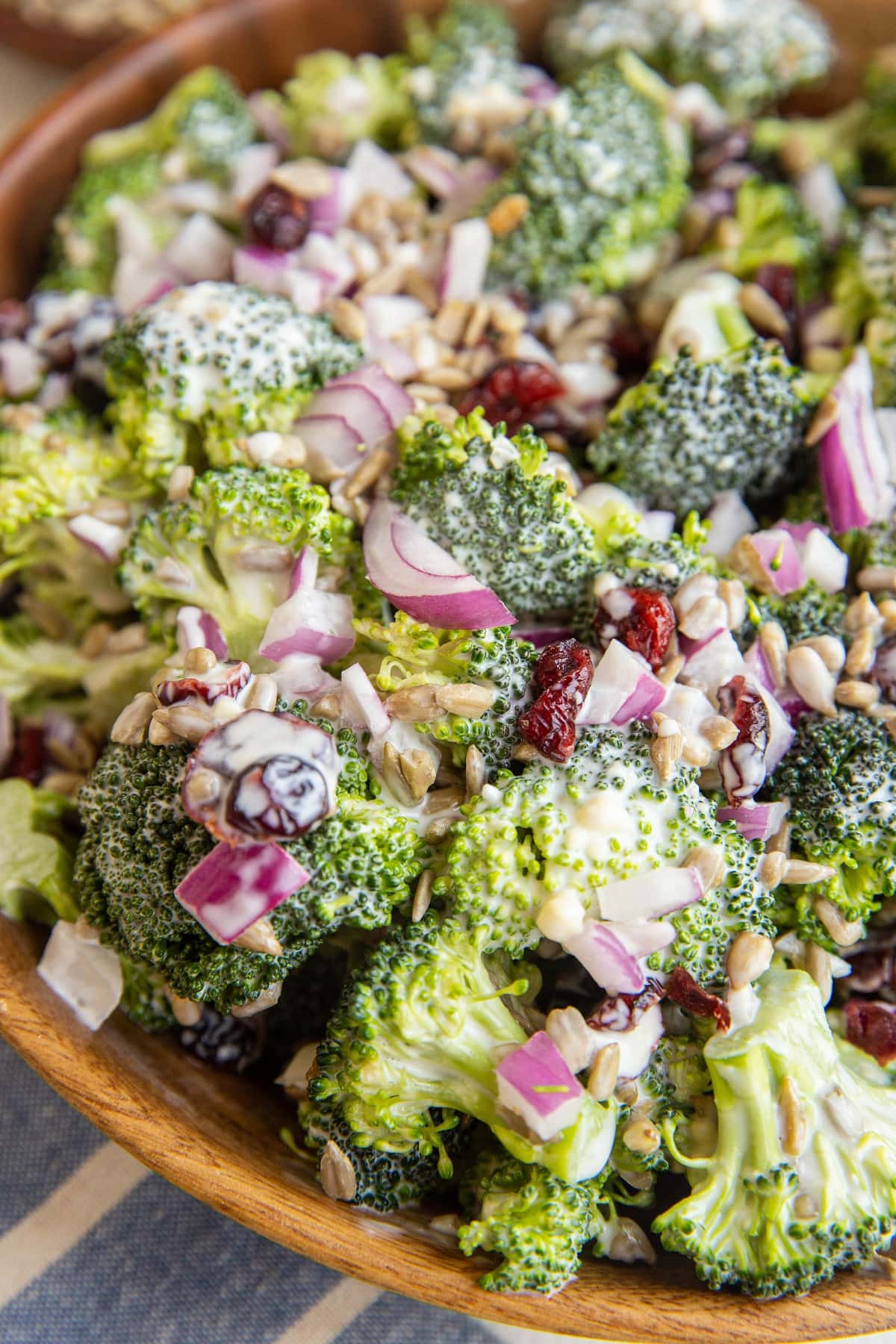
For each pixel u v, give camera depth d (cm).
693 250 40
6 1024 33
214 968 32
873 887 34
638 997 32
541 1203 32
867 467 36
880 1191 32
